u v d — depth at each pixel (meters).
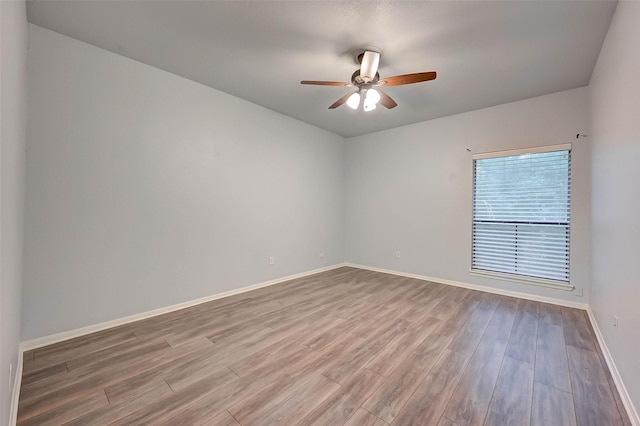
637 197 1.56
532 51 2.49
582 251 3.19
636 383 1.49
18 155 1.68
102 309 2.60
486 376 1.92
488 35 2.27
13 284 1.58
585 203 3.16
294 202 4.52
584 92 3.16
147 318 2.87
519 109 3.60
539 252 3.50
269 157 4.10
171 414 1.55
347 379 1.88
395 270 4.87
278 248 4.28
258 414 1.56
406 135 4.72
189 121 3.18
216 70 2.95
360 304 3.33
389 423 1.49
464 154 4.07
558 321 2.84
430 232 4.43
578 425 1.49
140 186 2.83
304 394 1.72
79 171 2.46
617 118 1.96
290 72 2.96
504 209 3.76
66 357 2.12
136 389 1.76
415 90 3.30
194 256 3.27
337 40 2.37
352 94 2.72
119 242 2.69
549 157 3.42
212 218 3.43
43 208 2.28
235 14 2.07
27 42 2.11
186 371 1.96
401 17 2.07
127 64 2.71
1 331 1.18
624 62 1.79
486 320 2.87
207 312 3.05
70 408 1.59
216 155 3.45
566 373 1.95
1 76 1.10
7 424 1.35
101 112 2.57
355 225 5.44
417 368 2.01
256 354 2.19
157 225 2.96
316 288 3.99
